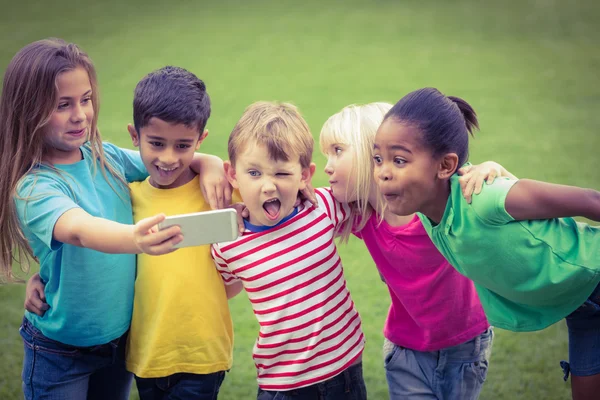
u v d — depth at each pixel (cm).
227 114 767
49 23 1193
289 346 233
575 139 662
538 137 671
